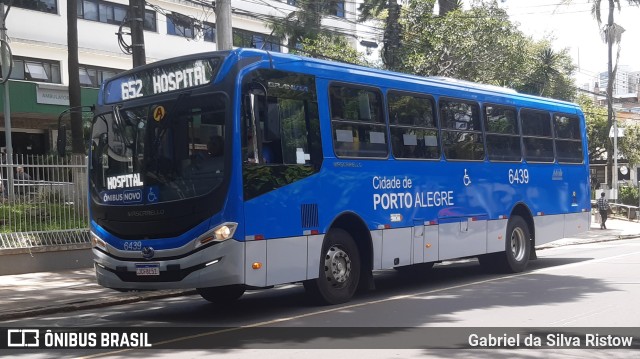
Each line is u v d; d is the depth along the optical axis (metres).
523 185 14.99
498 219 14.17
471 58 25.91
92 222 10.02
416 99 12.34
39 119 28.73
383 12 28.39
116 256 9.57
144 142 9.59
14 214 15.12
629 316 9.32
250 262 9.04
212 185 8.99
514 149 14.83
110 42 31.94
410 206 11.88
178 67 9.63
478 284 13.01
